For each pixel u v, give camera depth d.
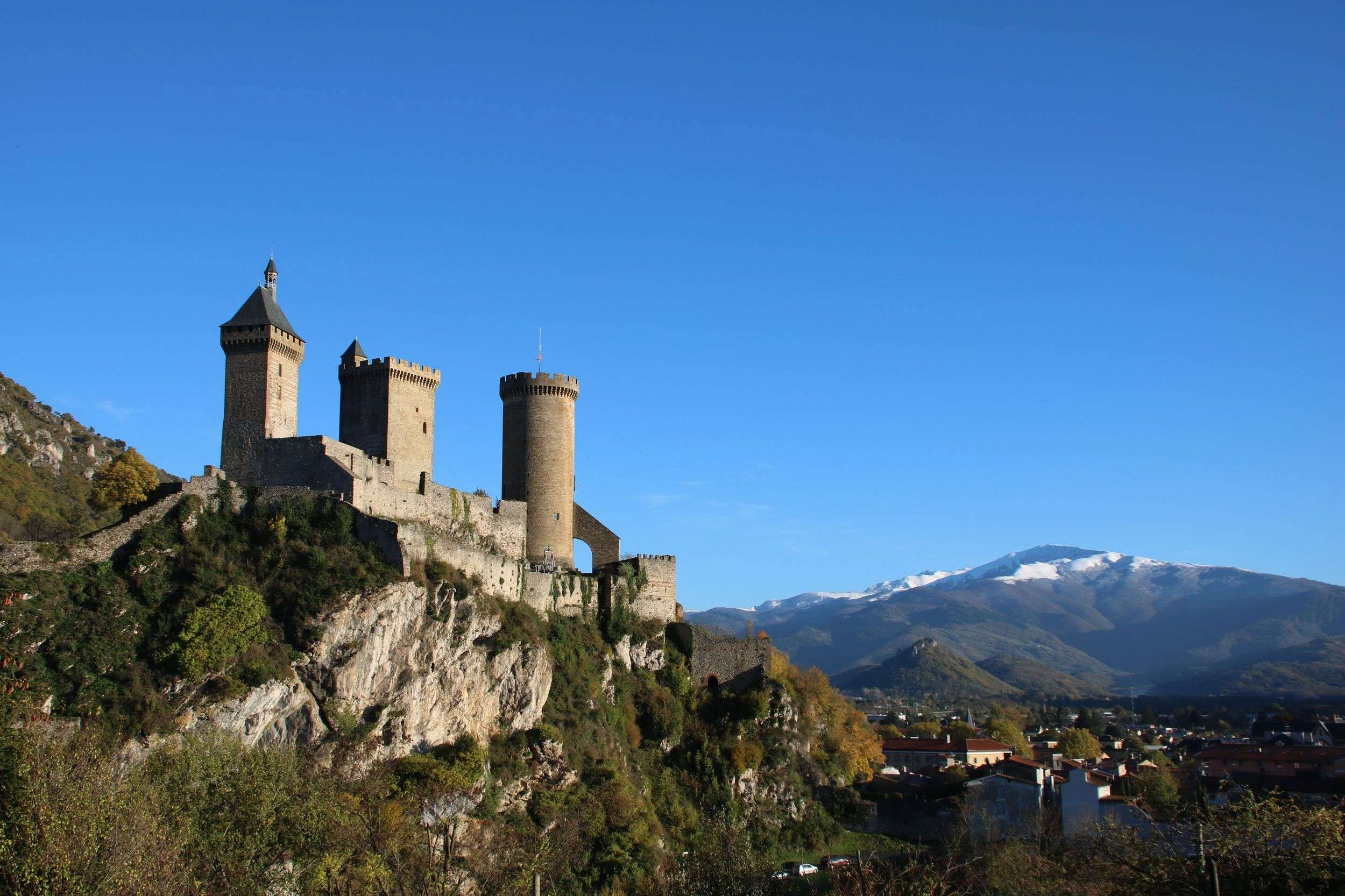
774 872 83.44
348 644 98.56
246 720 90.81
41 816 54.38
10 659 83.88
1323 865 54.41
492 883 67.88
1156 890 56.59
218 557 100.62
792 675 165.88
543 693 120.69
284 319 123.06
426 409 135.75
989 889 80.94
